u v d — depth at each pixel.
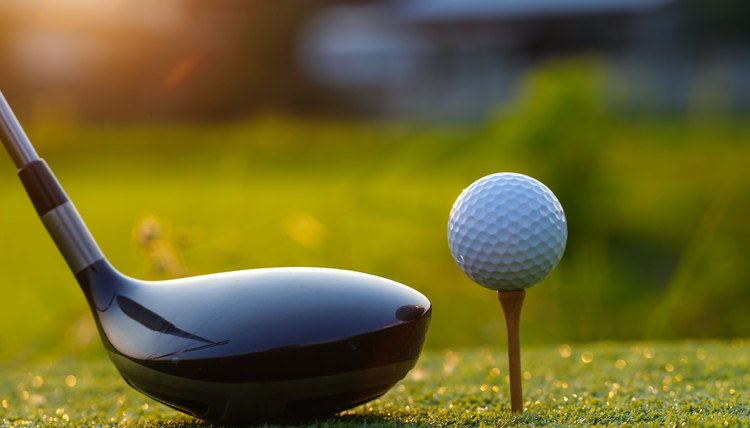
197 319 1.42
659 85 13.81
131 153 10.16
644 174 5.88
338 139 10.45
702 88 9.49
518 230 1.48
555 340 4.01
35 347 3.69
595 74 5.38
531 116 5.15
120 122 15.53
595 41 18.80
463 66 19.52
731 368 2.19
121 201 7.68
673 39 17.83
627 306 4.27
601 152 5.04
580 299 4.23
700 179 5.66
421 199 5.41
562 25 18.97
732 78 14.57
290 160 9.80
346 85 17.67
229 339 1.39
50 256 5.44
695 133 7.67
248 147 10.11
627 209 5.20
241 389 1.40
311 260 4.34
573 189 4.88
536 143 5.07
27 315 4.05
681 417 1.53
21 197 8.10
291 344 1.38
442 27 19.72
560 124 5.04
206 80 16.17
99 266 1.55
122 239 5.79
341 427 1.47
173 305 1.46
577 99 5.09
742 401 1.70
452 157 6.23
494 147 5.41
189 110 16.00
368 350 1.42
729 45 17.05
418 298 1.54
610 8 18.12
